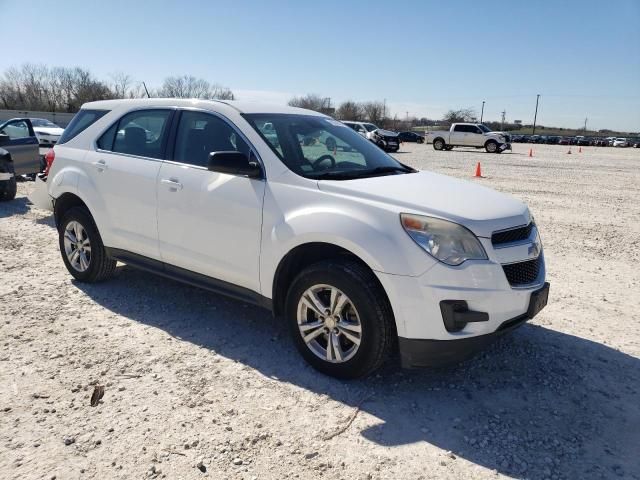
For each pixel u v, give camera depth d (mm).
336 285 3422
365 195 3480
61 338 4094
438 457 2857
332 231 3383
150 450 2812
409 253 3201
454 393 3514
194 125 4410
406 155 30594
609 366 3977
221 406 3248
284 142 4066
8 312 4547
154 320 4504
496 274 3236
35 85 74375
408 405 3346
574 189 14883
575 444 3012
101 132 5074
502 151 37188
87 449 2807
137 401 3266
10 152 10648
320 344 3711
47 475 2598
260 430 3025
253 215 3814
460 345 3236
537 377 3766
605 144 69875
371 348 3359
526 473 2754
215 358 3865
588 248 7715
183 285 5363
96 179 4902
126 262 4852
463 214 3297
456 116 97188
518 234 3506
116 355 3850
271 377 3623
